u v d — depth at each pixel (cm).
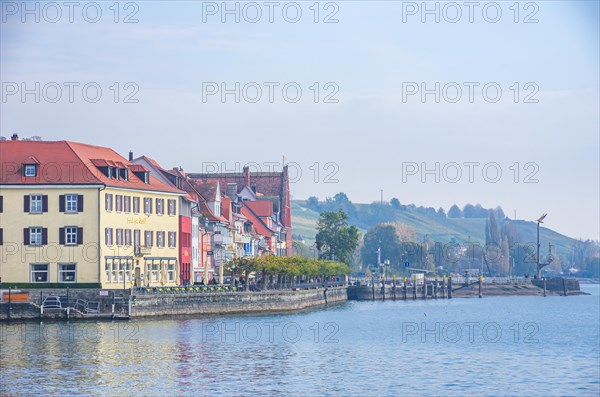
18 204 14262
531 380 9544
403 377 9462
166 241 16100
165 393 8406
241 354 10575
